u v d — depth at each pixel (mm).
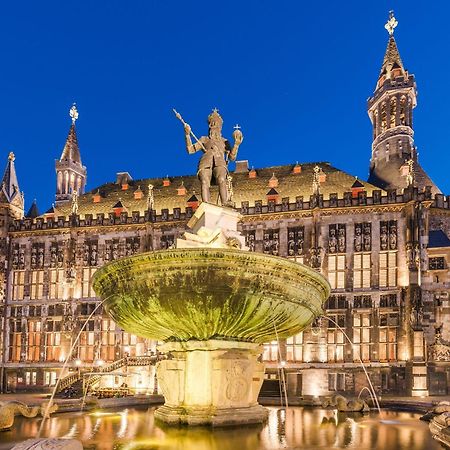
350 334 53344
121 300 14109
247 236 58219
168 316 13562
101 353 59406
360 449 10977
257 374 15086
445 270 51750
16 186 67312
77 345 60031
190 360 14125
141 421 16641
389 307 52656
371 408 23453
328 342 53844
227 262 12820
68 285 61469
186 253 12773
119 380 53000
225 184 17078
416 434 13633
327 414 19812
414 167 64562
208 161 17078
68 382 50562
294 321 14492
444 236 53250
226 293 13031
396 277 53312
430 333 50719
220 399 13859
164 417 14195
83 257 62438
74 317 60750
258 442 11680
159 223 60812
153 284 13219
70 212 67812
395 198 54219
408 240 52500
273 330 14406
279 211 57500
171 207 64375
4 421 14320
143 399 24484
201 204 16719
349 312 53719
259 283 13164
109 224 62031
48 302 62000
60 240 63438
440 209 54125
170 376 14508
